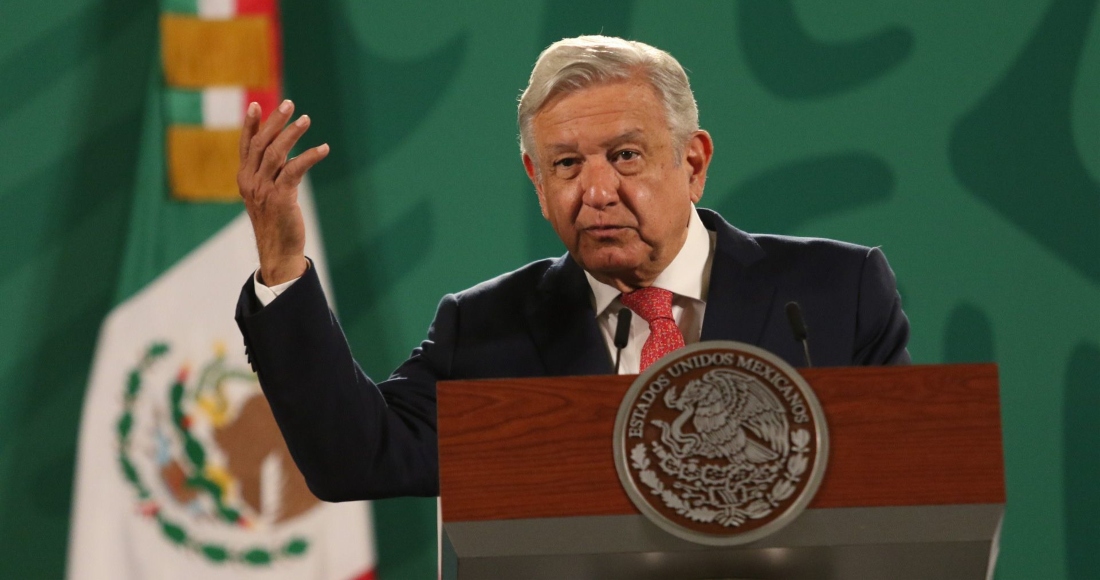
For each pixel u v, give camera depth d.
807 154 15.11
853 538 5.32
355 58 15.16
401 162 15.11
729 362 5.38
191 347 14.70
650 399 5.34
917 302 14.95
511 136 15.18
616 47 7.50
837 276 7.92
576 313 7.89
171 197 14.92
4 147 14.81
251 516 14.47
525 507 5.29
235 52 15.08
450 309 8.31
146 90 15.01
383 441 7.46
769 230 15.05
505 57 15.24
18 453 14.49
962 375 5.37
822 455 5.28
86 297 14.74
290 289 6.83
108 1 15.05
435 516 14.70
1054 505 14.70
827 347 7.68
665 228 7.45
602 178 7.30
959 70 15.09
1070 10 15.03
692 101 7.72
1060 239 14.90
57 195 14.83
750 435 5.32
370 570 14.50
